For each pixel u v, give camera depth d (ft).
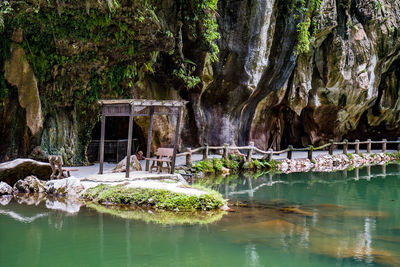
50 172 30.12
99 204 24.06
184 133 51.49
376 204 26.94
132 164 33.22
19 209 22.47
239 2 47.80
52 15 32.65
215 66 49.65
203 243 16.78
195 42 45.37
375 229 19.77
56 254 15.24
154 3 37.88
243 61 49.70
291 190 32.60
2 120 35.55
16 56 34.76
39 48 35.53
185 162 43.06
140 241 16.94
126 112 28.17
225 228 19.15
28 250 15.66
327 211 24.21
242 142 58.59
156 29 36.14
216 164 42.45
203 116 52.24
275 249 16.19
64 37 34.27
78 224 19.47
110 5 30.17
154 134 48.14
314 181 38.75
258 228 19.31
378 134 81.82
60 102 38.34
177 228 18.98
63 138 38.47
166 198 23.41
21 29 34.22
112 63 39.42
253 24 48.14
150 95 45.57
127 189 24.79
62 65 36.94
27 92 35.40
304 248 16.39
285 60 56.13
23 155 36.01
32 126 35.58
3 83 34.99
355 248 16.52
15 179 28.40
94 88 39.70
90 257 14.93
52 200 25.00
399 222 21.42
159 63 44.86
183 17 42.50
